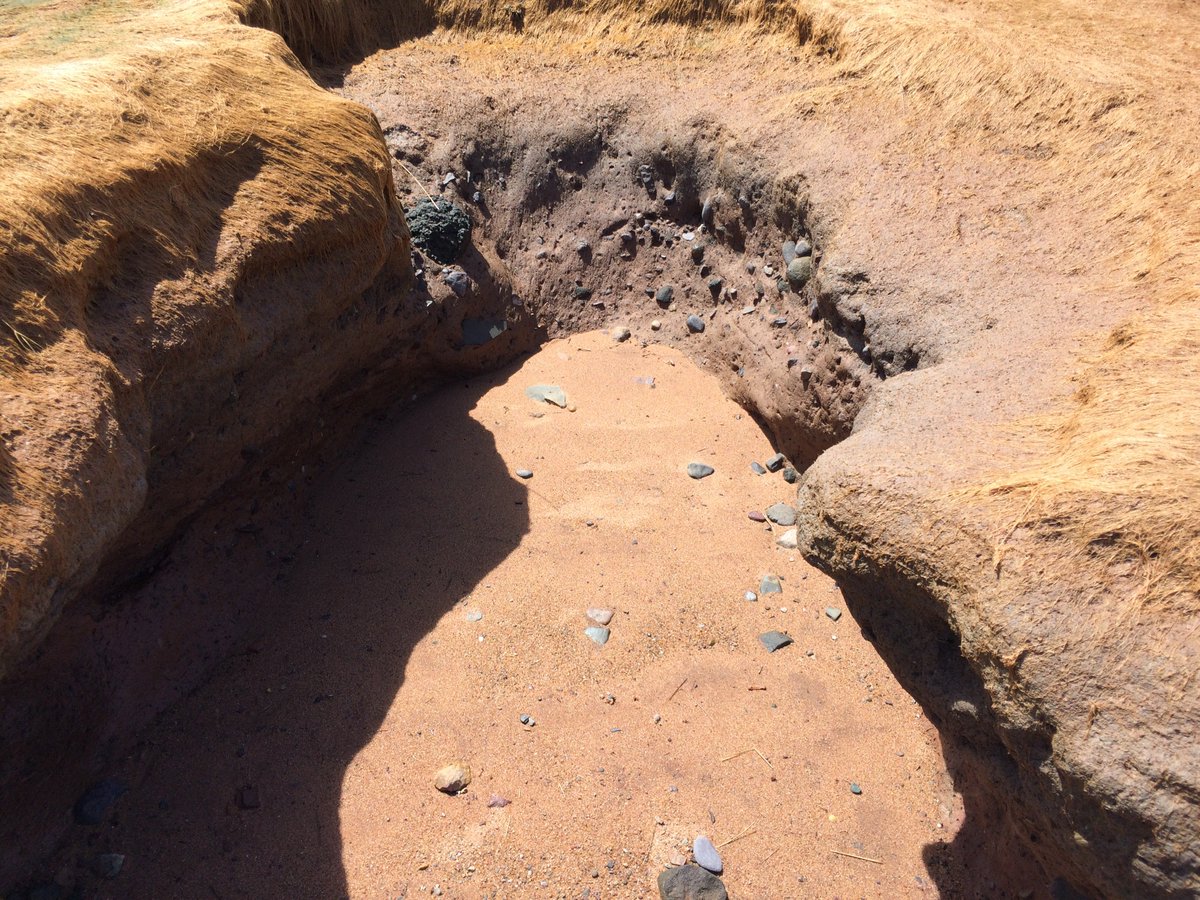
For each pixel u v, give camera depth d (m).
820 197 2.12
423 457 2.12
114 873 1.35
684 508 2.00
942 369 1.54
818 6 2.58
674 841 1.38
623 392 2.35
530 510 1.97
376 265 1.86
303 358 1.76
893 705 1.60
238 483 1.74
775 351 2.18
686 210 2.55
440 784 1.44
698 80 2.64
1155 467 1.05
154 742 1.52
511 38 2.84
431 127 2.53
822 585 1.83
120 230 1.37
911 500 1.15
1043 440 1.23
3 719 1.35
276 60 1.92
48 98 1.43
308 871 1.35
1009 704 1.00
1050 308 1.64
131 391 1.31
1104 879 0.94
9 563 1.02
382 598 1.77
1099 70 2.20
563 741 1.52
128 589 1.59
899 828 1.42
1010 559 1.03
